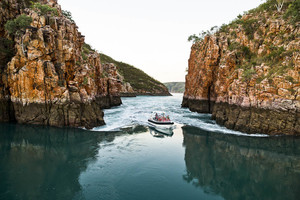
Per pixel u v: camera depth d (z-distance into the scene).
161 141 21.27
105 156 16.45
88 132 23.56
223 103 32.44
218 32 45.59
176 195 11.01
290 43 26.72
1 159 15.11
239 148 19.23
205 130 26.83
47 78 24.77
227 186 12.20
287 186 12.24
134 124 29.88
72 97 26.11
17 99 25.88
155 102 79.31
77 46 34.59
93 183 12.04
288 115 23.25
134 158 16.23
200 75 46.59
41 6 27.45
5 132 21.94
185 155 17.28
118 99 62.97
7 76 26.20
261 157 16.98
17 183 11.62
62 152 16.98
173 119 35.50
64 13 40.31
